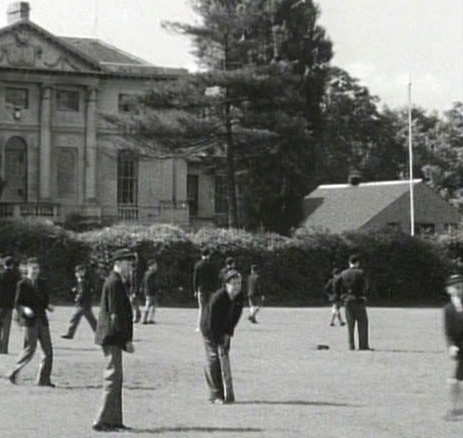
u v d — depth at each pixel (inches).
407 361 1457.9
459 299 915.4
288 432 825.5
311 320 2460.6
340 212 4532.5
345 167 5585.6
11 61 4195.4
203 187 4594.0
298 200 4138.8
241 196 4124.0
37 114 4264.3
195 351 1577.3
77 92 4338.1
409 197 4461.1
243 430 832.9
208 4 3452.3
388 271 3467.0
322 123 4190.5
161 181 4443.9
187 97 3415.4
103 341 834.2
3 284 1434.5
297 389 1121.4
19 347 1569.9
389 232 3511.3
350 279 1646.2
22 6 4411.9
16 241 3134.8
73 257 3169.3
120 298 838.5
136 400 1018.7
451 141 6200.8
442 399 1047.0
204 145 3503.9
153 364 1376.7
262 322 2378.2
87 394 1047.6
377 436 812.0
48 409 942.4
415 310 3100.4
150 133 3388.3
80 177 4325.8
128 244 3164.4
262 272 3265.3
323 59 4119.1
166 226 3230.8
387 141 5890.8
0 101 4207.7
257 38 3656.5
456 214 4503.0
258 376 1251.2
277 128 3442.4
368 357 1517.0
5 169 4220.0
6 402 987.9
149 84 3784.5
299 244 3326.8
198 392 1085.1
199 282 1877.5
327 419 901.8
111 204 4375.0
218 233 3260.3
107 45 4618.6
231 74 3334.2
